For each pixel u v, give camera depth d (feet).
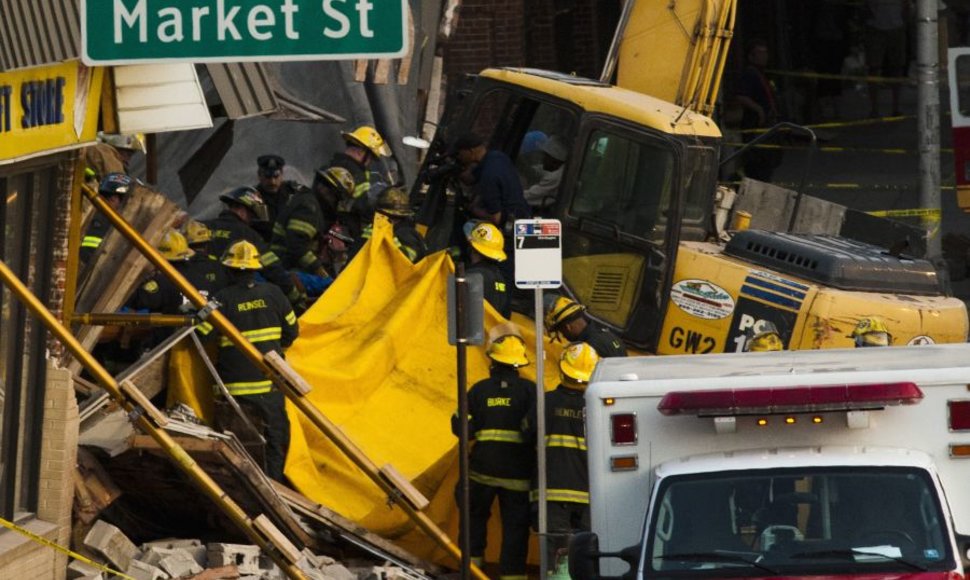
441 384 171.12
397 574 150.82
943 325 166.71
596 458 112.68
